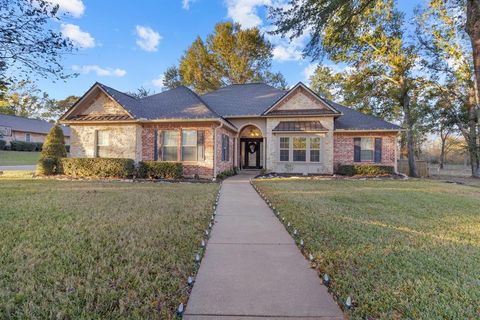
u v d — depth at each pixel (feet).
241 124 65.51
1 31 20.77
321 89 104.83
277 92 74.02
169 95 63.93
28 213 21.42
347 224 19.42
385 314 8.86
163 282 10.75
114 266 12.06
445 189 39.32
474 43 21.20
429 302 9.59
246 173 65.10
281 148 61.77
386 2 40.19
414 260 13.20
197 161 51.47
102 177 50.49
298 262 13.14
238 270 12.19
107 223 18.83
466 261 13.26
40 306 9.02
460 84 65.92
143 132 53.57
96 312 8.70
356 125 61.05
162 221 19.51
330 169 59.47
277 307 9.27
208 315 8.79
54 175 52.11
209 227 18.53
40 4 22.21
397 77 69.41
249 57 107.04
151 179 49.24
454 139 106.01
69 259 12.73
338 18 23.45
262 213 23.52
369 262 12.91
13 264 12.09
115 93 55.31
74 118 54.39
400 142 93.81
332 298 9.89
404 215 22.61
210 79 109.40
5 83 23.18
